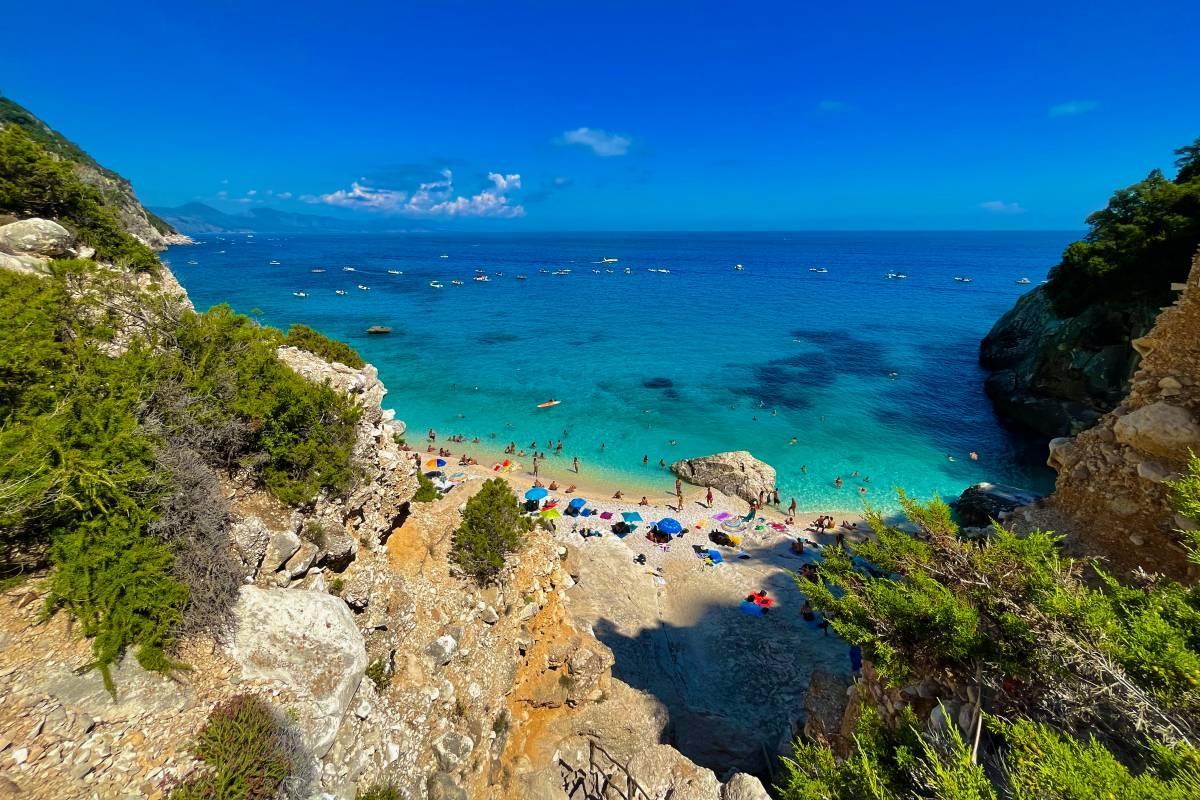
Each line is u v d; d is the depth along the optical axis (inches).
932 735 330.3
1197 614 288.7
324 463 478.3
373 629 468.1
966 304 4520.2
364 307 4163.4
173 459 362.3
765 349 3053.6
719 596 1103.6
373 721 398.9
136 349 433.1
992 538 426.9
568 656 646.5
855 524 1413.6
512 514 651.5
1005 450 1819.6
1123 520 417.1
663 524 1325.0
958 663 347.9
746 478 1557.6
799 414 2108.8
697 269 7677.2
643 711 659.4
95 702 281.3
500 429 1990.7
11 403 338.0
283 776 296.2
